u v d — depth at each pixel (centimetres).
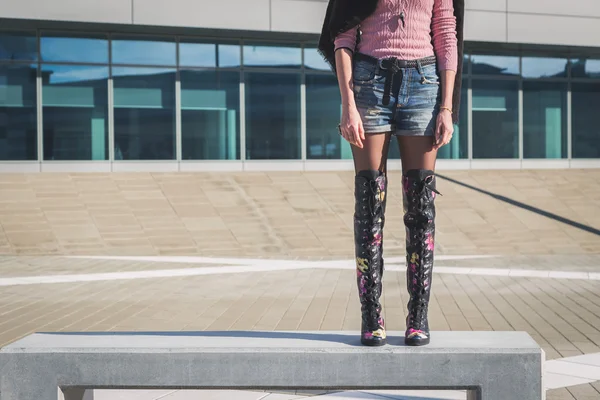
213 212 1794
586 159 2548
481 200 1980
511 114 2488
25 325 764
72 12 2061
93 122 2169
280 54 2309
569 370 561
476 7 2352
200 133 2248
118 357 320
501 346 320
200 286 1058
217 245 1575
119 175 2069
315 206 1881
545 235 1714
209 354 319
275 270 1257
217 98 2264
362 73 338
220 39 2264
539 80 2512
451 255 1503
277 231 1681
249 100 2286
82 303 908
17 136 2117
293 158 2312
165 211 1784
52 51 2141
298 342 332
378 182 338
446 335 351
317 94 2331
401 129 338
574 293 993
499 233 1720
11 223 1655
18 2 2022
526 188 2144
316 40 2316
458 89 349
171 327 747
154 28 2155
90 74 2169
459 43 347
